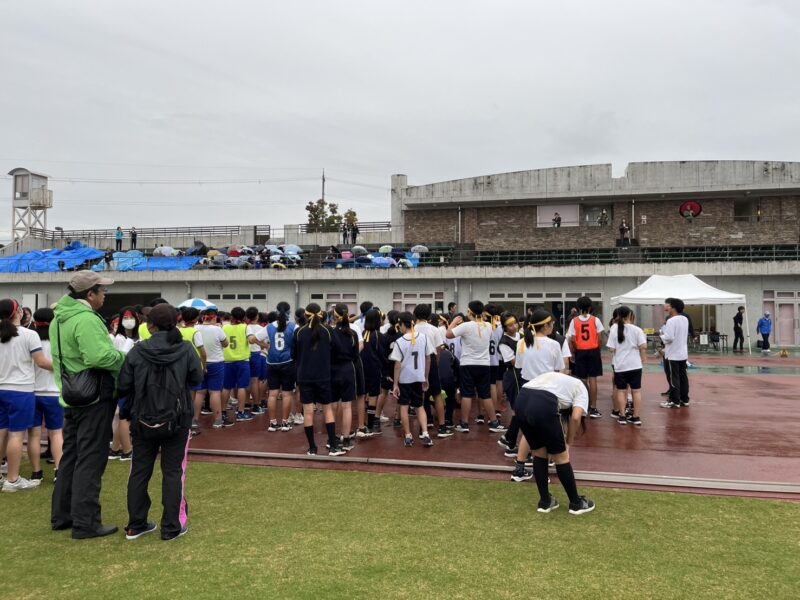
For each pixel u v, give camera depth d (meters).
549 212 32.41
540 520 4.96
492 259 30.73
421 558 4.18
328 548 4.38
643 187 30.27
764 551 4.27
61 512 4.86
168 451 4.72
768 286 26.05
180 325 8.85
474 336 8.36
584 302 9.62
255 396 10.38
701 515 5.07
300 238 36.72
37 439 6.32
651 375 16.39
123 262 32.12
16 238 37.50
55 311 4.87
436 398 8.19
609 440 7.95
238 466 6.83
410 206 33.69
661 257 28.14
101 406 4.79
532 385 5.26
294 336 7.30
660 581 3.80
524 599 3.57
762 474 6.28
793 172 29.81
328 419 7.12
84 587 3.77
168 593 3.67
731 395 12.20
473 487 5.93
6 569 4.06
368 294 28.55
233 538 4.60
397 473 6.50
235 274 28.78
